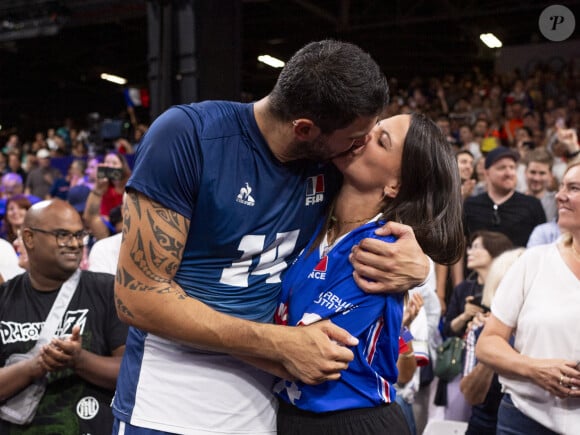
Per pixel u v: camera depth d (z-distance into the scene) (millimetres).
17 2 7695
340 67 1175
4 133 14219
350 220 1380
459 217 1361
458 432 2414
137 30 11500
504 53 10477
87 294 1812
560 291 1829
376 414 1312
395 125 1344
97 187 3809
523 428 1873
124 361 1421
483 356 1921
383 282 1267
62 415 1717
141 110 11086
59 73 13828
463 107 9367
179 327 1218
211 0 4246
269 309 1396
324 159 1334
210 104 1330
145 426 1315
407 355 2078
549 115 7836
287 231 1365
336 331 1227
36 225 1758
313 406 1305
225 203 1276
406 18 10492
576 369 1717
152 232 1227
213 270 1322
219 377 1333
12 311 1790
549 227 3262
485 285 2482
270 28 11969
